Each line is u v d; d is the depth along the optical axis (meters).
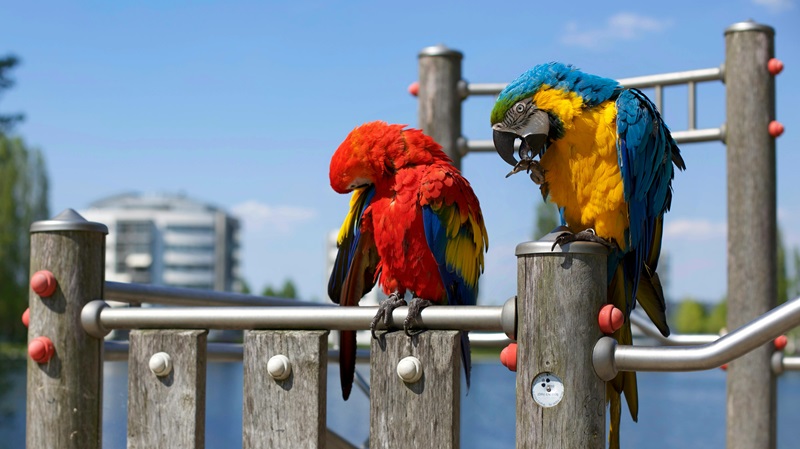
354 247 2.86
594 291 1.99
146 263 90.38
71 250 2.60
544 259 2.01
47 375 2.58
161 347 2.46
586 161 2.75
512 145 2.95
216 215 95.19
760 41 4.64
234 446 8.18
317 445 2.27
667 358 1.93
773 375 4.56
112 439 3.26
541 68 2.88
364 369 5.08
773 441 4.54
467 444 11.12
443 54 5.05
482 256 2.99
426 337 2.17
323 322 2.31
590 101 2.78
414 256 2.83
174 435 2.42
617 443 2.34
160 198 95.69
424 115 5.08
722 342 1.90
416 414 2.17
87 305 2.59
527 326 2.02
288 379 2.31
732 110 4.68
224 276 95.62
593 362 1.98
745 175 4.64
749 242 4.62
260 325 2.37
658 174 2.85
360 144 2.82
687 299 59.88
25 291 36.69
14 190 37.72
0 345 35.41
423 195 2.77
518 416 2.03
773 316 1.87
